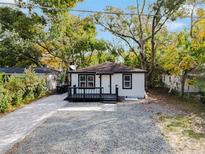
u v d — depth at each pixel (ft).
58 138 34.76
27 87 72.28
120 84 80.02
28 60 138.62
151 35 102.94
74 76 80.48
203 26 79.66
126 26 109.09
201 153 28.37
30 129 39.73
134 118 48.83
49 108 60.80
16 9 111.45
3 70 119.65
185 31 84.33
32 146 31.04
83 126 42.14
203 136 36.01
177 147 30.58
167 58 101.24
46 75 110.11
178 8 93.20
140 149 29.73
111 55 149.89
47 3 105.60
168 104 69.36
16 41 121.70
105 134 36.88
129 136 35.70
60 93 97.76
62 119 48.01
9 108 58.29
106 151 29.01
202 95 77.61
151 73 107.34
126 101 73.87
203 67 78.54
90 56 152.05
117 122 45.19
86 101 73.77
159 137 35.22
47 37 115.85
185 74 85.20
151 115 52.19
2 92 54.54
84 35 131.13
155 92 101.35
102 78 80.12
